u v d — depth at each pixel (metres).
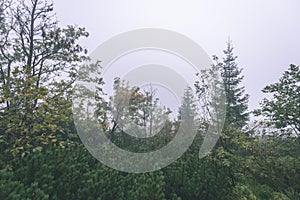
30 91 3.87
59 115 4.18
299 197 5.32
